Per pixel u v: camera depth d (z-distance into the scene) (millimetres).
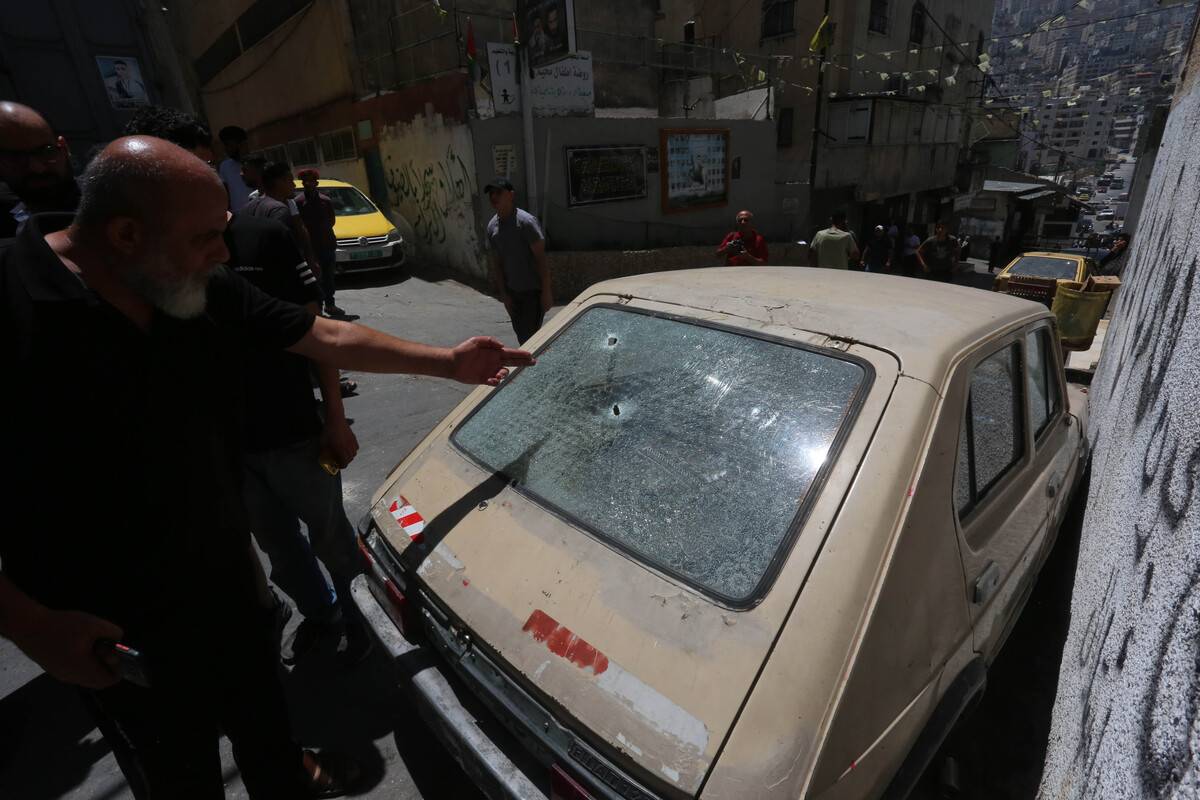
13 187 2020
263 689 1651
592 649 1267
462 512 1676
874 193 19422
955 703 1435
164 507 1337
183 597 1418
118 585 1317
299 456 2133
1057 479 2205
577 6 11375
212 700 1545
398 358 1751
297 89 13477
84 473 1224
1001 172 32969
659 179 11695
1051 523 2188
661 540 1397
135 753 1507
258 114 15781
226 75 16797
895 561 1242
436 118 9461
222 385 1462
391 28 10039
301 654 2424
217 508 1463
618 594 1324
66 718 2193
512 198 4547
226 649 1542
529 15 8609
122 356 1229
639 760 1119
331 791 1882
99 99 9133
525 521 1565
